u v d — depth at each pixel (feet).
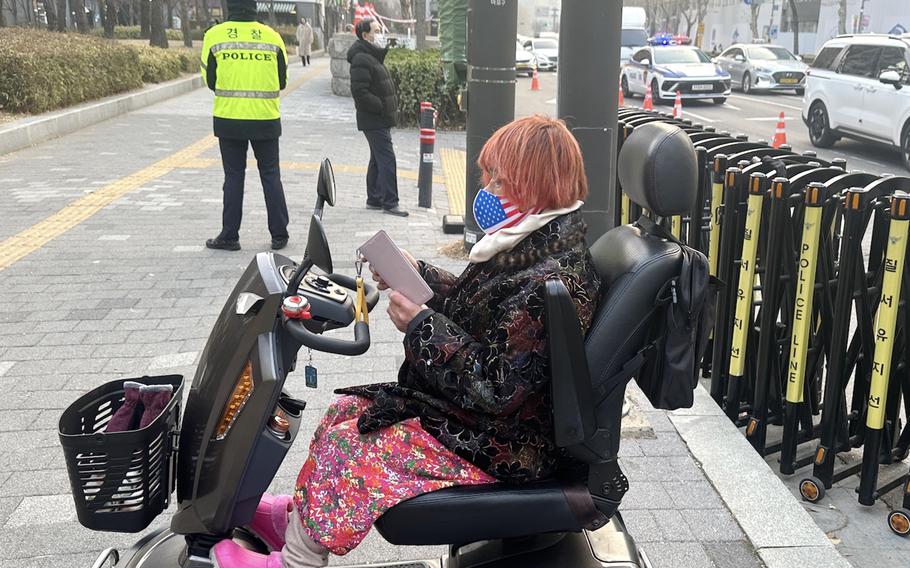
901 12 117.91
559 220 6.65
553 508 6.60
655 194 6.79
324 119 53.06
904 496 12.03
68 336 16.72
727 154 17.11
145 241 23.71
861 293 12.39
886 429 13.08
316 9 166.50
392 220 27.09
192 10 178.40
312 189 31.53
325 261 6.58
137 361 15.57
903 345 12.80
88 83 49.67
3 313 17.94
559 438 6.38
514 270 6.61
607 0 14.89
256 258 7.07
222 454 6.65
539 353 6.36
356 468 6.57
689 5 223.51
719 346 14.84
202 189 30.76
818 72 48.01
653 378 6.79
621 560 7.09
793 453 13.38
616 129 15.75
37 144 40.01
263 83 21.65
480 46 21.74
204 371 7.02
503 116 22.17
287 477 11.56
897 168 41.65
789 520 10.85
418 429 6.70
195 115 53.31
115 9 110.52
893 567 10.94
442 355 6.38
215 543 7.00
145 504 6.84
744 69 81.66
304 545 6.73
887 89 42.27
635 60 77.61
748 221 13.66
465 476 6.62
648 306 6.61
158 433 6.84
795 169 14.92
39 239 23.70
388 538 6.62
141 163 35.70
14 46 44.06
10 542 10.03
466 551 7.43
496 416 6.66
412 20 114.42
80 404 7.20
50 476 11.50
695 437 13.06
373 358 15.75
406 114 53.78
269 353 6.50
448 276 8.07
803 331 12.76
